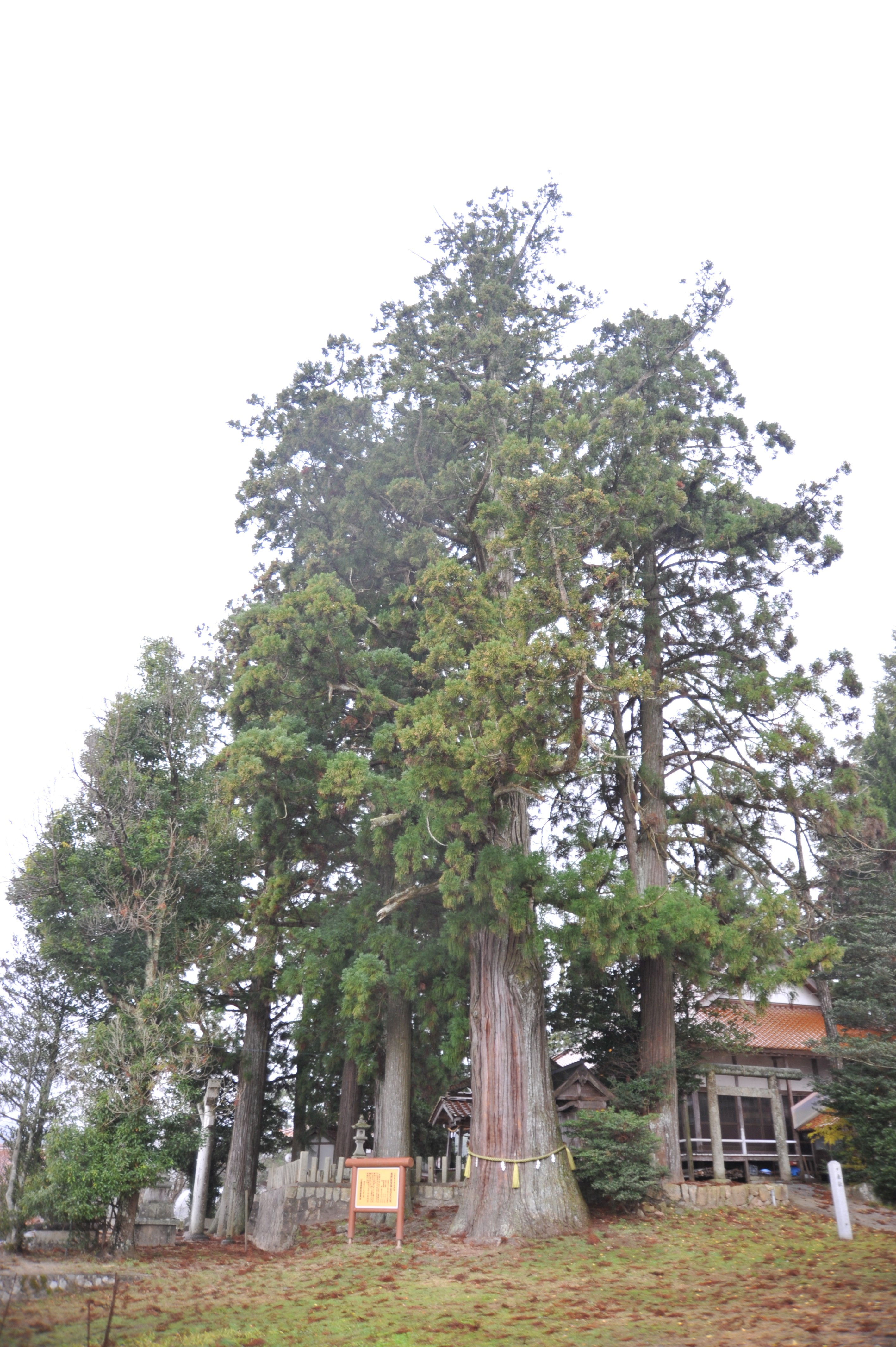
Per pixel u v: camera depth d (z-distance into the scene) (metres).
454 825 17.12
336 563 23.27
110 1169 17.05
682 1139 24.11
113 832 20.78
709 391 24.14
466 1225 16.59
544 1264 14.10
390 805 18.30
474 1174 17.03
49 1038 22.97
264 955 22.11
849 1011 22.84
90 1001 22.98
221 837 21.61
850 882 24.61
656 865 21.06
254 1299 12.23
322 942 20.33
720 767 20.69
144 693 23.05
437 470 23.00
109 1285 12.77
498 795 17.36
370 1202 16.50
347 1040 20.47
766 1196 18.80
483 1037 17.86
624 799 22.94
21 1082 22.58
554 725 14.92
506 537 15.69
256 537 24.30
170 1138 18.22
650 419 21.73
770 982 17.77
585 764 15.80
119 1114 17.81
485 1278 13.24
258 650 20.25
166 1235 19.88
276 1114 31.19
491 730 15.67
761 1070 22.70
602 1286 12.16
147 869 20.88
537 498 14.66
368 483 21.88
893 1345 7.50
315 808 21.56
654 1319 9.72
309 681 21.34
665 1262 13.63
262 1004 25.22
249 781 19.17
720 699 21.05
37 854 20.88
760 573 21.88
